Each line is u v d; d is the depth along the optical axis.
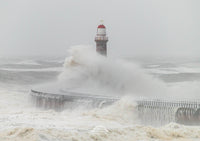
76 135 14.87
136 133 16.27
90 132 15.50
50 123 19.94
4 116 22.78
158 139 15.78
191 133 17.02
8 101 35.00
